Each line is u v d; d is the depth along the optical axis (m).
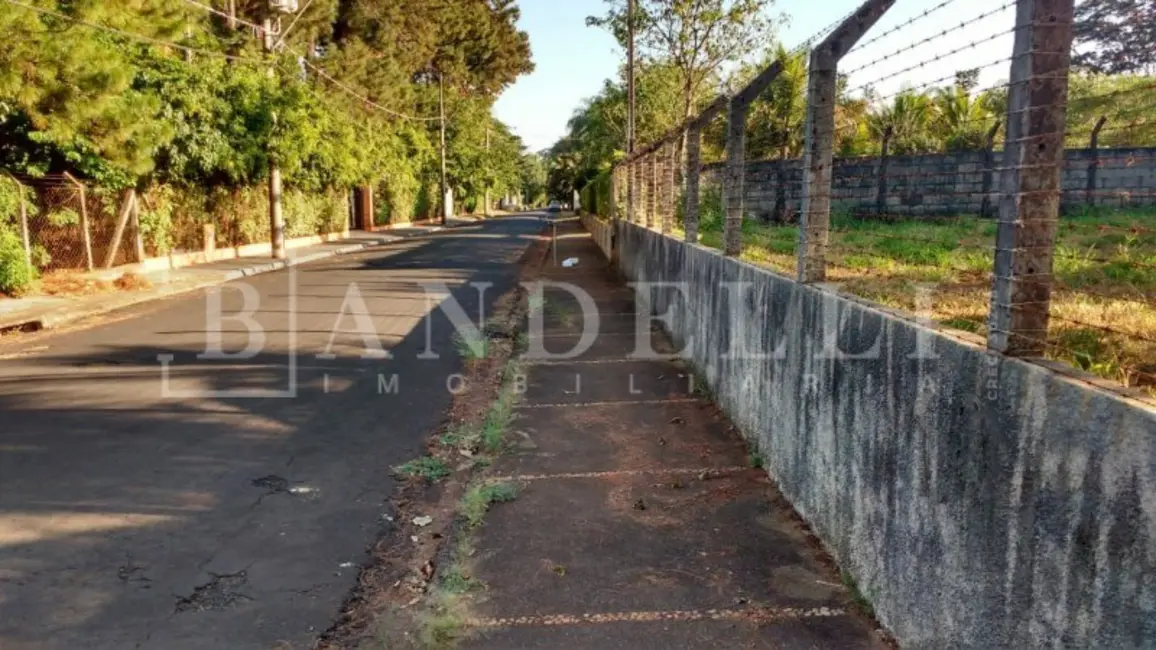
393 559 3.95
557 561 3.84
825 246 4.27
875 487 3.25
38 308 11.48
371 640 3.20
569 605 3.43
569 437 5.80
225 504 4.56
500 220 54.47
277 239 21.80
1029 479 2.19
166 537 4.12
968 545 2.51
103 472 5.01
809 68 4.18
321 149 25.11
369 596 3.57
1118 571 1.87
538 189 131.50
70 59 11.30
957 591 2.58
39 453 5.36
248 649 3.13
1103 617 1.92
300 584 3.66
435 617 3.32
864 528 3.38
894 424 3.06
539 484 4.88
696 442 5.66
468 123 52.94
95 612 3.38
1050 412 2.10
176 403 6.65
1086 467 1.97
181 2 16.78
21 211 13.33
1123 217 7.58
